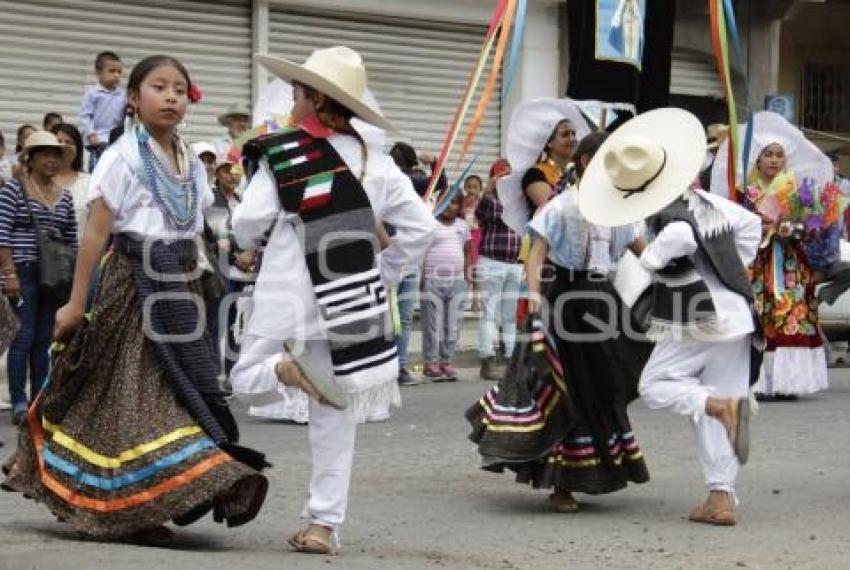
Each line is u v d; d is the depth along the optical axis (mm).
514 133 9023
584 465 8469
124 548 6930
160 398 7055
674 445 11148
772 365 14250
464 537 7801
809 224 14125
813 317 14406
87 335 7105
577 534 7938
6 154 17500
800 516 8516
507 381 8586
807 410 13602
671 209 8203
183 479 6867
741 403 8078
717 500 8266
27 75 17906
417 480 9578
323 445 7082
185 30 18953
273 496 8773
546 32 21281
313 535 7133
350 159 7023
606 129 11000
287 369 6805
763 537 7914
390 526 8031
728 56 10508
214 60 19172
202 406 7059
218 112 19234
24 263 11805
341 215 6879
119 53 18516
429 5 20453
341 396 6805
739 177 12148
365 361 6941
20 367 11969
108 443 7035
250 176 7031
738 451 8055
